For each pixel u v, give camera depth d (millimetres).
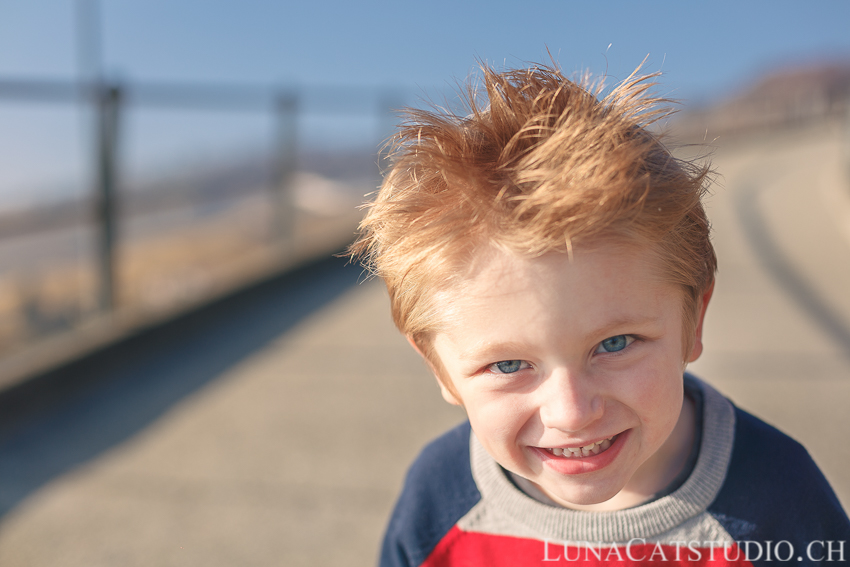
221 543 2252
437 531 1002
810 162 18953
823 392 3262
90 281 4062
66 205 3838
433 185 779
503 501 959
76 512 2455
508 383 711
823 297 5215
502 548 955
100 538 2289
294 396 3520
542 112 750
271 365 4035
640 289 677
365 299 5730
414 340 829
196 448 2943
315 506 2463
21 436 3109
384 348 4305
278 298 5879
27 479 2705
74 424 3234
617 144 696
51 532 2330
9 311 3533
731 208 10531
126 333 4133
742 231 8422
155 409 3400
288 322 5055
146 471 2748
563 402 675
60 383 3582
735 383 3428
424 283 725
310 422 3184
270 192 5793
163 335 4434
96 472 2752
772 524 871
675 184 723
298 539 2266
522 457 759
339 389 3604
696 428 935
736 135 28156
